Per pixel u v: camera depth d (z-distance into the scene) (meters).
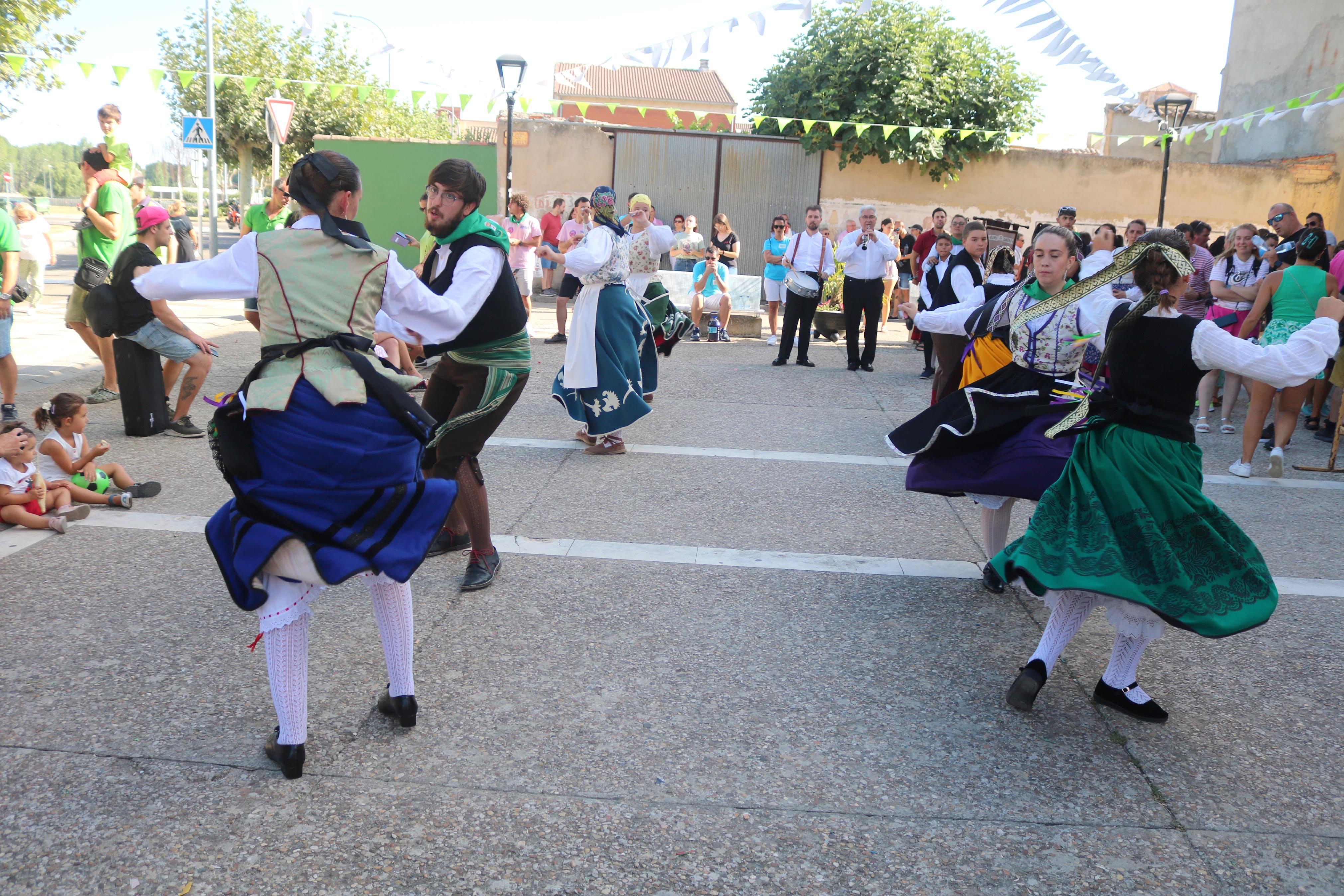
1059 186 19.33
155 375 6.34
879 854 2.44
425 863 2.35
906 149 18.31
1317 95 18.22
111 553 4.29
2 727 2.86
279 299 2.54
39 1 12.34
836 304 12.57
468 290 3.48
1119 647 3.14
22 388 7.62
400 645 2.88
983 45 18.55
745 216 19.14
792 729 3.03
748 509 5.30
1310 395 8.20
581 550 4.56
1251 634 3.87
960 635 3.76
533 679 3.29
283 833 2.44
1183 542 2.94
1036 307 3.43
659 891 2.28
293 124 25.89
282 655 2.59
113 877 2.26
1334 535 5.23
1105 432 3.06
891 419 7.89
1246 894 2.34
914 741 2.98
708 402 8.36
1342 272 7.30
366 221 13.88
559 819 2.54
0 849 2.34
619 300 6.09
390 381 2.65
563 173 18.73
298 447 2.49
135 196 8.44
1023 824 2.58
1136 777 2.82
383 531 2.56
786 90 19.02
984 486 3.71
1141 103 12.07
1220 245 15.68
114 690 3.10
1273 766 2.90
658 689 3.26
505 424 7.18
